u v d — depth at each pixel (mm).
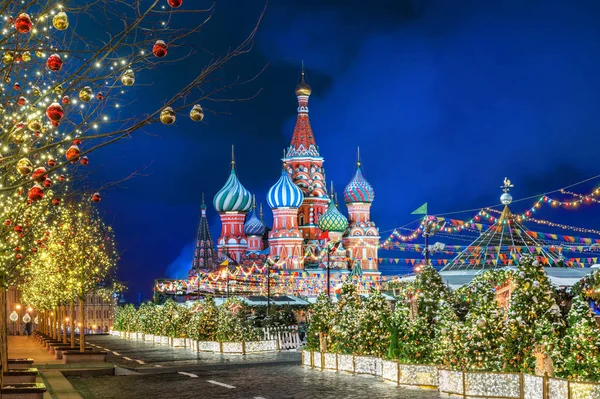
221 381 30062
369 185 157750
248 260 157250
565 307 25938
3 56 11164
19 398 20812
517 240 38906
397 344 28000
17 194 17562
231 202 159875
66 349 49438
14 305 143375
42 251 36219
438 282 30594
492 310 23125
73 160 10375
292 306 77250
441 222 38219
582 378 18672
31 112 11812
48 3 10656
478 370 22156
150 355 49656
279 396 24672
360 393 24766
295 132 164750
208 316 53281
